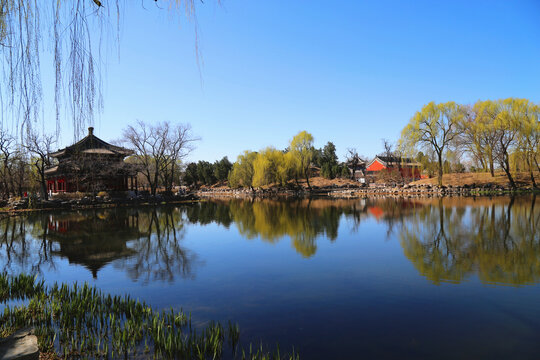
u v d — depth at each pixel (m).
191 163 94.88
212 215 28.61
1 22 2.14
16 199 36.69
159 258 12.94
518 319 6.68
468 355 5.40
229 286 9.30
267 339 6.07
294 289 8.91
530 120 40.06
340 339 6.02
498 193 39.94
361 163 79.75
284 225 21.33
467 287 8.62
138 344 5.82
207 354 5.49
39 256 13.63
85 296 7.80
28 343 4.61
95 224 23.33
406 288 8.68
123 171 44.00
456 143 43.75
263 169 63.38
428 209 26.80
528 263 10.63
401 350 5.60
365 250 13.36
